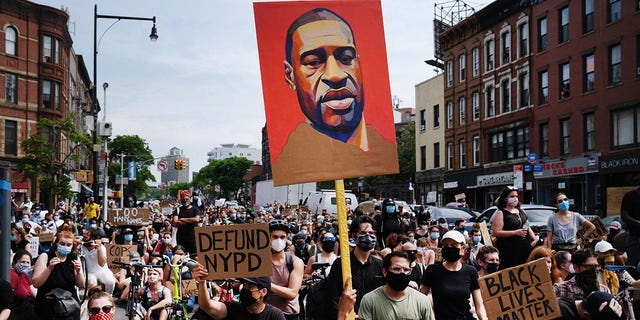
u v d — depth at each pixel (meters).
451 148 46.31
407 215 18.64
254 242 5.27
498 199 9.37
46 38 50.16
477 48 42.28
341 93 5.70
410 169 61.22
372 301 5.52
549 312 5.24
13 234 11.78
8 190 7.54
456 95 45.28
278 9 5.71
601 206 29.97
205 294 5.20
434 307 6.23
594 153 30.42
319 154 5.59
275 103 5.61
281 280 6.53
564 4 32.66
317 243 12.84
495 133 40.19
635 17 27.94
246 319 5.23
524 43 36.72
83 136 42.59
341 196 5.55
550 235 10.48
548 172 33.72
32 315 7.55
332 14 5.78
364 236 6.22
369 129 5.70
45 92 49.84
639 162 27.33
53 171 41.31
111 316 5.95
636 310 6.71
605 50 29.80
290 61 5.68
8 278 7.39
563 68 33.22
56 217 24.11
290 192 42.41
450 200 46.84
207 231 5.28
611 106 29.33
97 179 28.47
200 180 152.38
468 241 12.11
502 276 5.36
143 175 94.12
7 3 47.00
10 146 47.06
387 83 5.77
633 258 8.45
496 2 38.84
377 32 5.81
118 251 12.22
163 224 19.22
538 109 35.19
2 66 46.62
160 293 9.34
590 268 6.12
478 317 6.15
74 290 7.50
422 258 10.43
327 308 6.14
